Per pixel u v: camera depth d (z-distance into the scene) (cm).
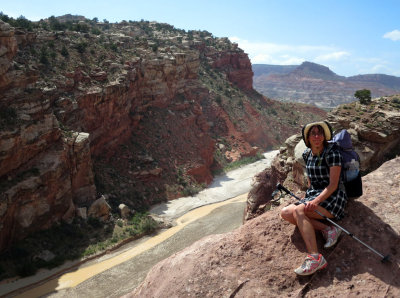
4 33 4166
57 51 6100
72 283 3688
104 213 5091
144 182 6675
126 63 7212
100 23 16788
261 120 13588
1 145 3884
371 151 2748
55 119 4734
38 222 4247
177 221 5747
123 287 3650
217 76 14450
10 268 3719
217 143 10619
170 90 9075
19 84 4328
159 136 7869
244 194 7381
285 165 3216
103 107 6159
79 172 5106
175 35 16775
